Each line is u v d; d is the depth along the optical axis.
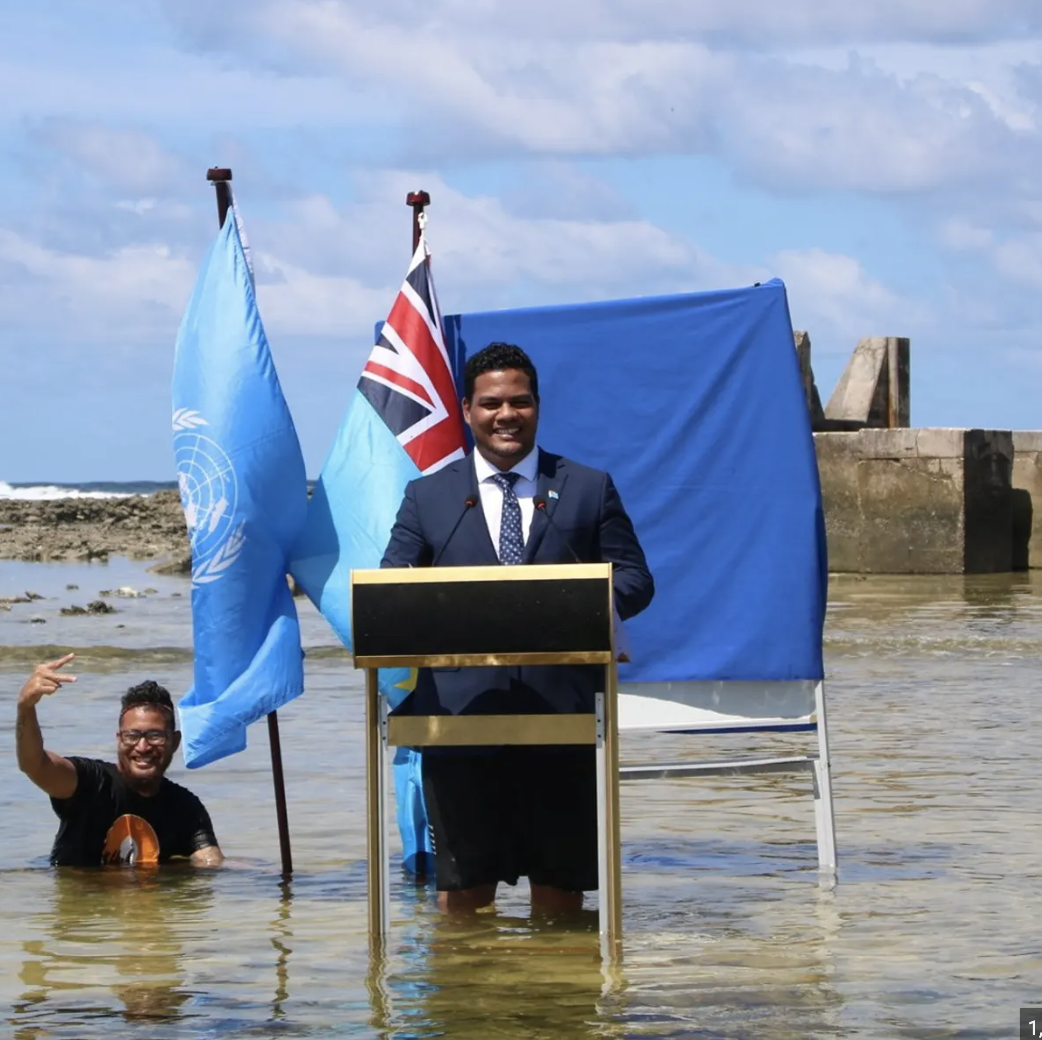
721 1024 5.11
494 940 6.25
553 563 6.42
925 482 29.95
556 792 6.54
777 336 7.86
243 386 7.67
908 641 18.55
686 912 6.71
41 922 6.64
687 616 7.85
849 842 8.21
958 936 6.25
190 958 6.03
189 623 20.88
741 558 7.85
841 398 33.66
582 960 5.93
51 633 19.42
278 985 5.64
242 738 7.55
